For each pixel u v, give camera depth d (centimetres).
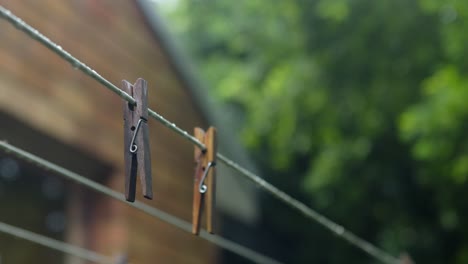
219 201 997
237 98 1476
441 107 1071
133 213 794
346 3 1228
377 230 1440
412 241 1377
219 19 1524
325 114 1312
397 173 1365
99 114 775
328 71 1303
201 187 370
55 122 719
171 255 846
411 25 1234
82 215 778
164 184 854
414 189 1382
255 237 1370
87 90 764
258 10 1404
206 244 916
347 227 1451
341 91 1302
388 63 1259
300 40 1320
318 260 1513
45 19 727
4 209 711
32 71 703
